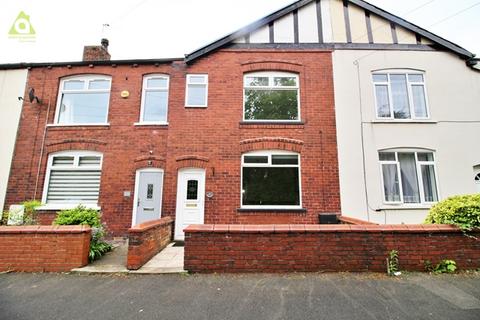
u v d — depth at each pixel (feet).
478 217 16.71
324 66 31.78
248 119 30.96
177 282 15.56
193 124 30.25
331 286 14.76
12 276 16.74
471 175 29.55
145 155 30.42
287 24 32.86
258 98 31.71
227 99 30.91
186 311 12.32
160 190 29.89
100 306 12.83
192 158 29.40
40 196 29.91
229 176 29.04
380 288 14.49
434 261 16.72
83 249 18.19
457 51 31.99
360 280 15.51
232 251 16.98
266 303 13.00
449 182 29.27
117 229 28.91
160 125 31.07
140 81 32.45
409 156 30.40
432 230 16.97
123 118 31.45
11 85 32.71
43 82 32.81
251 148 29.58
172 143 29.81
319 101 30.81
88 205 29.66
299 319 11.60
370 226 17.13
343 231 17.02
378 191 28.91
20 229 17.87
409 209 28.60
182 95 30.96
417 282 15.19
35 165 30.53
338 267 16.69
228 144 29.73
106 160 30.40
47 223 28.96
